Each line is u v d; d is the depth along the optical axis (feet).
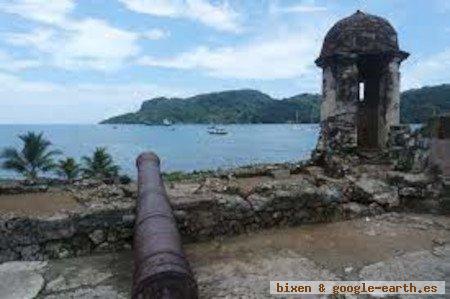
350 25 32.83
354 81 32.48
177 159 232.94
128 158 238.27
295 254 17.48
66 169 85.66
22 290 14.32
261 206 20.62
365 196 23.47
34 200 25.63
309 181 24.08
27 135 85.66
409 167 26.55
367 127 35.96
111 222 18.07
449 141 23.40
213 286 14.53
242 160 221.66
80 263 16.76
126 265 16.55
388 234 19.92
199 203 19.31
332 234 20.01
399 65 33.78
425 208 23.53
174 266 11.28
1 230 16.72
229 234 19.94
